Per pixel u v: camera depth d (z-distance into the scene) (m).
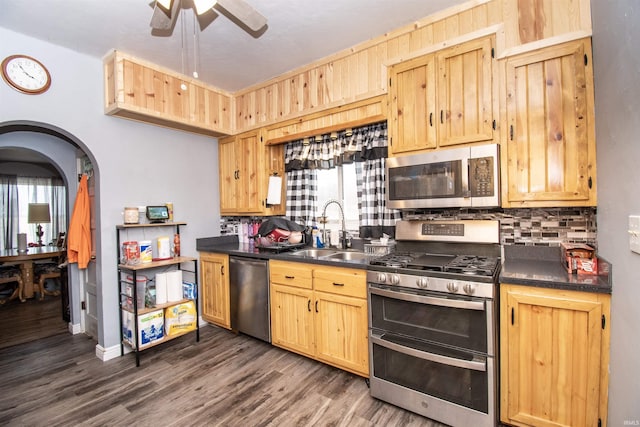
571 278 1.48
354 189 2.97
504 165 1.83
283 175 3.27
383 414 1.81
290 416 1.80
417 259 2.04
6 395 2.04
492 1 1.88
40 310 3.97
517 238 2.05
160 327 2.61
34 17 2.01
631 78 1.10
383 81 2.29
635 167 1.09
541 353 1.49
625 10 1.14
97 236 2.61
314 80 2.69
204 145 3.41
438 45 2.04
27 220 6.02
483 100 1.89
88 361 2.52
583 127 1.63
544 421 1.49
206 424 1.75
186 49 2.47
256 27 1.71
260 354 2.58
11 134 2.83
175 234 3.01
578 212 1.88
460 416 1.64
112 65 2.51
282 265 2.52
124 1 1.87
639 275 1.06
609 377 1.34
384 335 1.90
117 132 2.70
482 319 1.57
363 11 2.02
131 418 1.80
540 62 1.74
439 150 2.04
